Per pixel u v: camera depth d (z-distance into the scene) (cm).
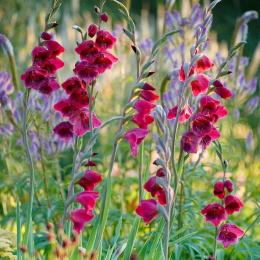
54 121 584
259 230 627
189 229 513
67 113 349
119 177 627
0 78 605
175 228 522
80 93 349
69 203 316
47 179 568
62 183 573
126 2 538
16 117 541
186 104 349
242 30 637
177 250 457
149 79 703
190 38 641
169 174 319
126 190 659
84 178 320
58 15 1038
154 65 619
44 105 538
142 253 360
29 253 360
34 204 572
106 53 345
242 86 657
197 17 630
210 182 583
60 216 559
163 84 478
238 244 485
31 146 569
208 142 343
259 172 766
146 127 332
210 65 345
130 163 743
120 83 689
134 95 335
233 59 658
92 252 324
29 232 363
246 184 598
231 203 382
